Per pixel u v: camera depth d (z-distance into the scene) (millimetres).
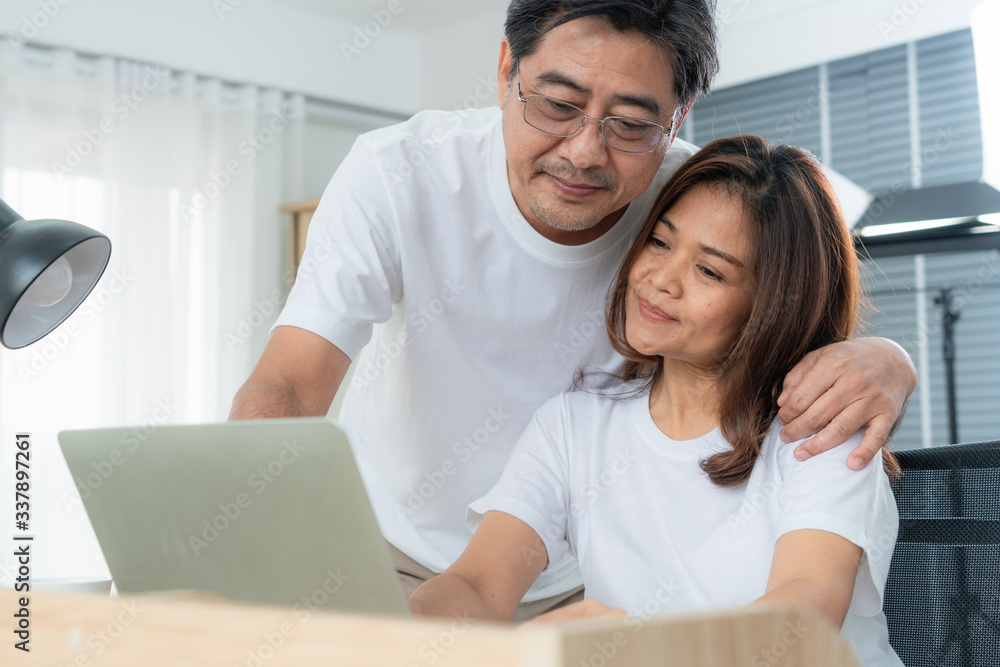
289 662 379
